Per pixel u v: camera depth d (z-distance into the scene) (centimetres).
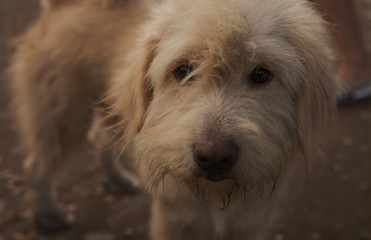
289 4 74
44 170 102
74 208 108
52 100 97
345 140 123
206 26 70
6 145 119
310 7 77
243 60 71
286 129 74
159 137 72
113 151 105
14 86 103
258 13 72
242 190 74
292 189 112
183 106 72
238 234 87
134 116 79
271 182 75
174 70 73
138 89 78
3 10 174
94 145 99
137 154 79
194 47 71
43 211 104
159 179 75
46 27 98
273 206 87
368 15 165
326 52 76
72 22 96
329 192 111
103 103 91
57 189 111
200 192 75
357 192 112
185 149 69
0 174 113
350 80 134
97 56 93
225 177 70
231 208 83
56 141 100
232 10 71
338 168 116
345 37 129
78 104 96
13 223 105
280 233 104
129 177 110
